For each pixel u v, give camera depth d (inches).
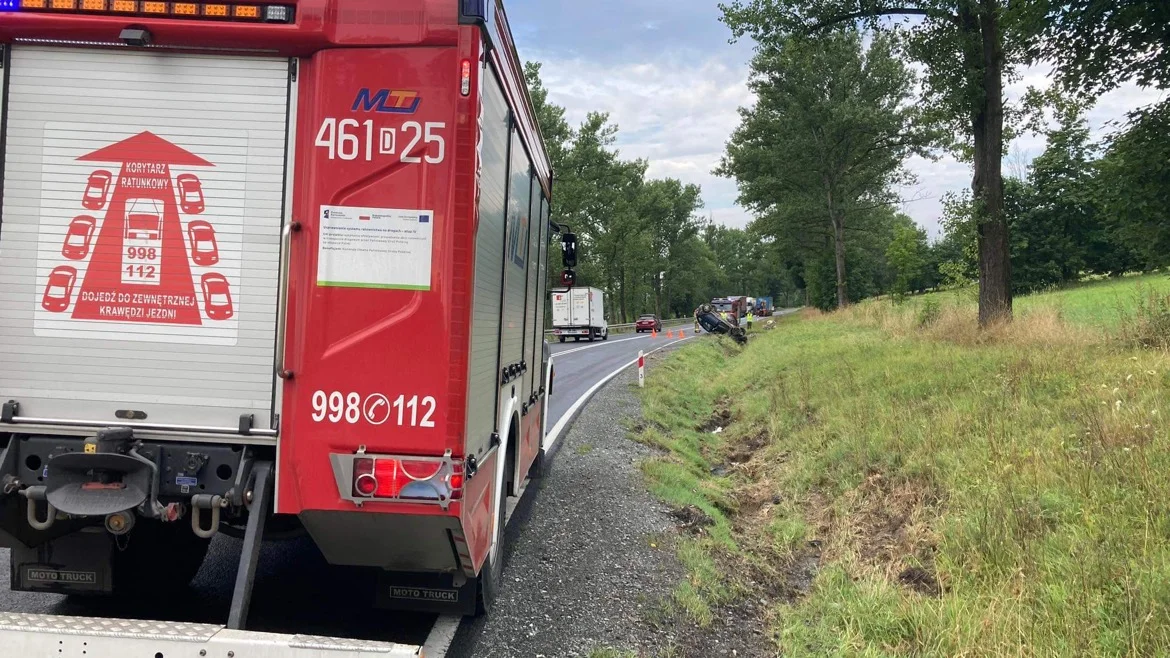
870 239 2034.9
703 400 634.2
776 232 1779.0
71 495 119.5
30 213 124.6
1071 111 578.6
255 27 120.6
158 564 163.9
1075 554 176.7
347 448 121.1
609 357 1023.6
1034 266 1644.9
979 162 597.3
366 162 120.8
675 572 212.2
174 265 124.8
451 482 120.0
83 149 124.3
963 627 161.2
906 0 627.8
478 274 128.1
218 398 124.6
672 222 3710.6
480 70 123.5
